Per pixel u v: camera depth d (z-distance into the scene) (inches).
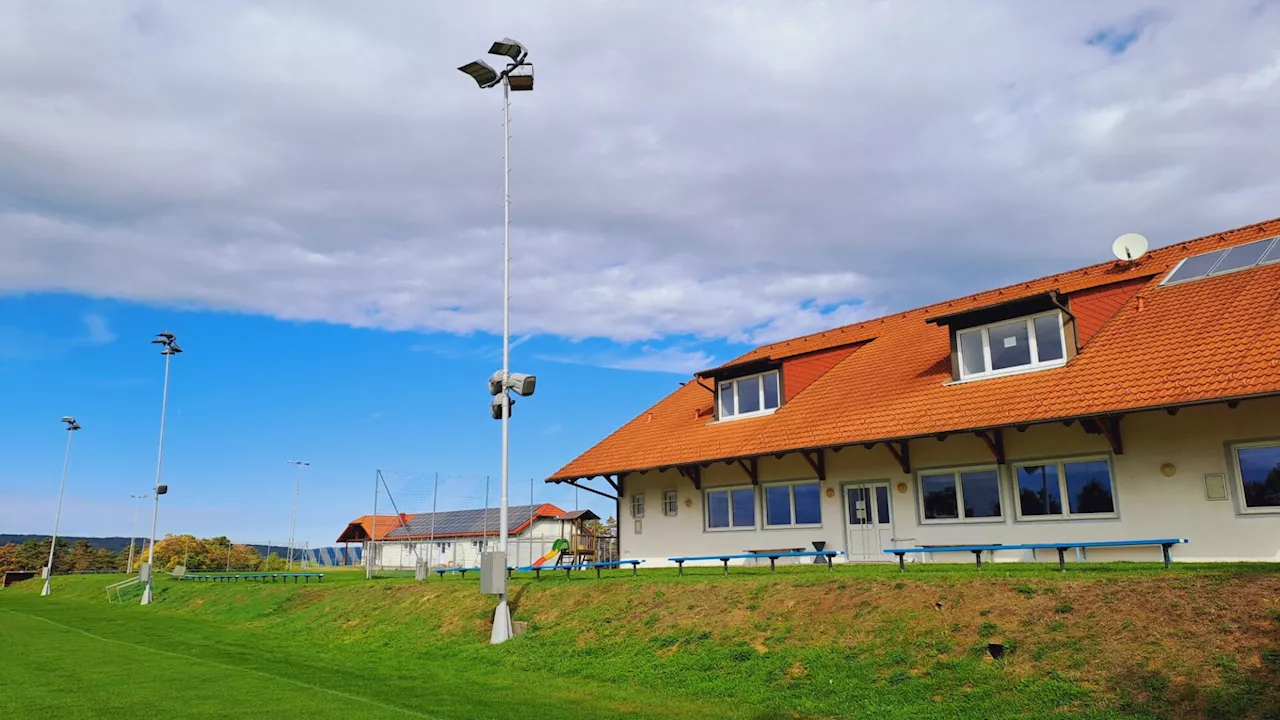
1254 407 609.0
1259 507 601.9
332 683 514.0
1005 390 729.6
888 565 701.9
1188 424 639.8
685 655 520.1
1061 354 728.3
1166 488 644.7
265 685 494.6
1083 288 847.7
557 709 430.3
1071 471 703.1
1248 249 758.5
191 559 2625.5
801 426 866.8
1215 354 620.4
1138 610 411.5
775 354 1133.1
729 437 939.3
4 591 2032.5
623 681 504.1
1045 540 706.8
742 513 949.2
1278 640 358.6
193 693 465.1
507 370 681.6
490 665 579.5
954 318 795.4
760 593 568.1
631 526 1060.5
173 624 962.1
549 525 2182.6
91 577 1940.2
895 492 812.6
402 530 2447.1
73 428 2092.8
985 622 445.1
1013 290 959.6
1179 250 848.3
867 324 1105.4
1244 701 334.6
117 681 509.4
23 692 467.8
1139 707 351.9
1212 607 393.7
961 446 770.2
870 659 449.4
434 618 730.2
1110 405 625.6
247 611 991.6
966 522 761.0
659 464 960.3
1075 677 383.2
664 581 659.4
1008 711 373.1
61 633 837.2
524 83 710.5
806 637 494.0
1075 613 427.8
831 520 859.4
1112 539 668.7
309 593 978.7
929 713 387.2
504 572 645.9
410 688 496.1
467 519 2321.6
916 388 821.9
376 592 876.6
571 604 667.4
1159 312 727.1
